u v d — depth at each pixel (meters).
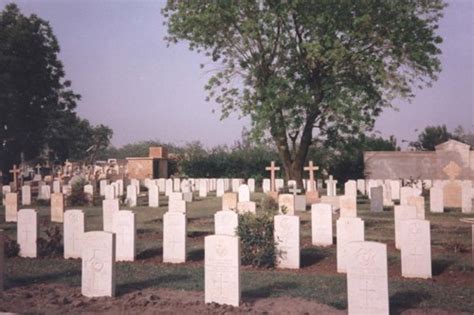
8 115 51.12
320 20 32.25
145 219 23.11
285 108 34.34
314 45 32.28
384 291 8.34
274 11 33.53
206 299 9.52
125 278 11.64
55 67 56.38
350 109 33.47
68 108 59.31
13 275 12.00
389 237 17.25
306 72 35.25
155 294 10.16
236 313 8.74
